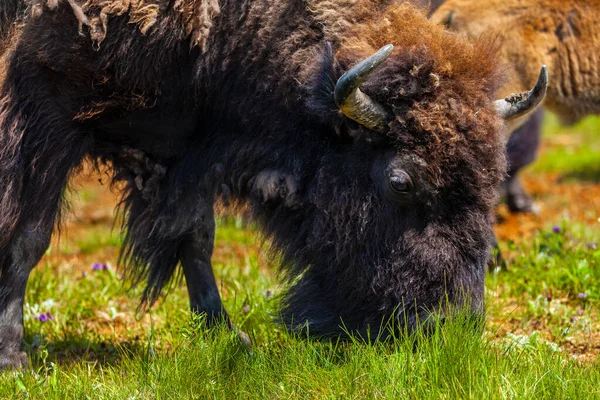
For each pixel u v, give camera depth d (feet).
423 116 51.70
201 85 59.31
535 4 93.81
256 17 57.67
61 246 107.96
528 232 108.27
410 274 53.06
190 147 62.18
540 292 75.66
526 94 54.95
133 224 65.26
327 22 56.80
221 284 77.15
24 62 57.00
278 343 58.85
